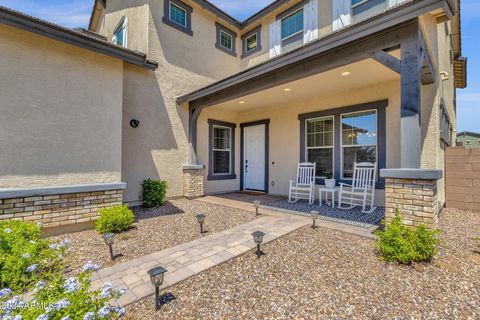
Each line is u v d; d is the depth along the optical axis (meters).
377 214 4.88
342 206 5.73
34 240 2.94
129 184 5.87
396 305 1.97
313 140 6.83
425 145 4.74
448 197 5.83
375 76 5.03
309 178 6.44
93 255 3.04
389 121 5.36
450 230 3.92
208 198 7.06
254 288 2.25
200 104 6.87
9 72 3.56
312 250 3.07
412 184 3.24
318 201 6.41
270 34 8.27
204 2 7.76
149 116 6.34
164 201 6.32
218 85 5.78
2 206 3.38
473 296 2.07
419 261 2.71
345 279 2.38
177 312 1.93
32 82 3.75
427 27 3.81
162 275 1.99
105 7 8.55
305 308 1.95
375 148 5.64
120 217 3.94
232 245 3.26
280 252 3.02
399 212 3.34
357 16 6.13
